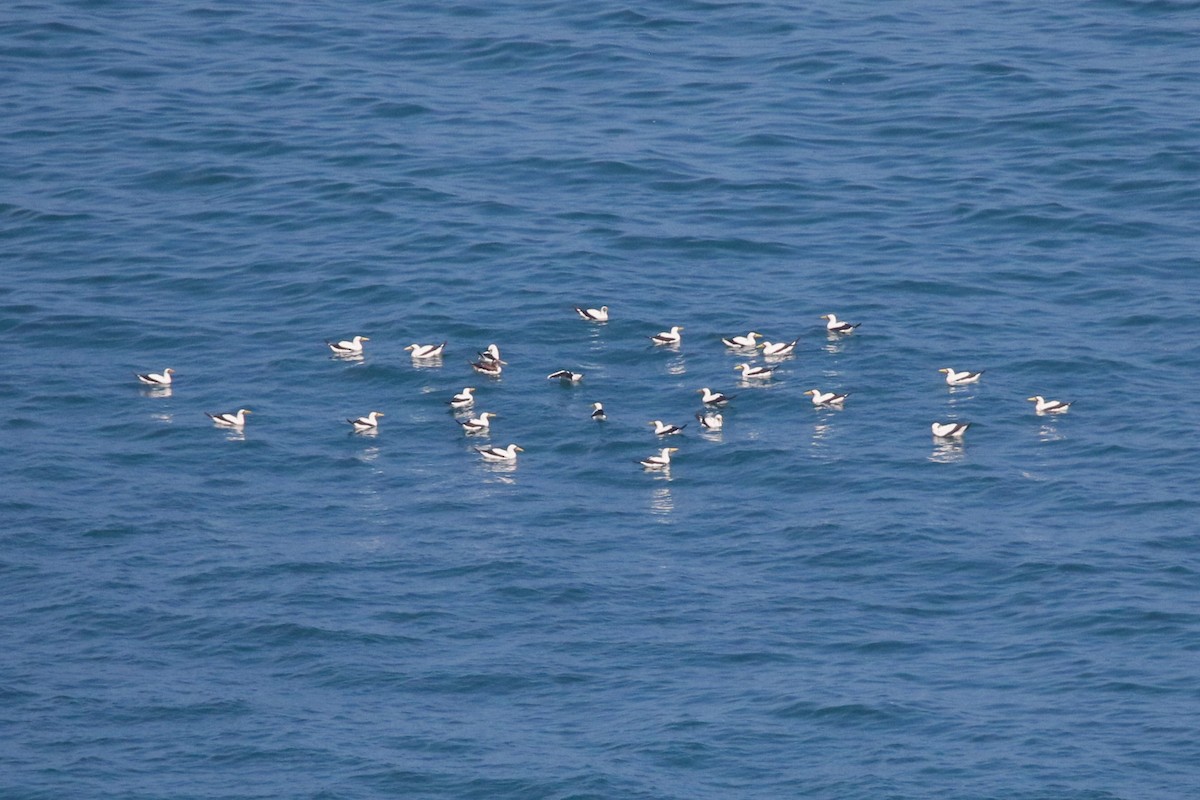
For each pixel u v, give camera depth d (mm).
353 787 51719
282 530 68000
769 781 51469
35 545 66375
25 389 79688
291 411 77938
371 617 61406
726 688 56562
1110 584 61656
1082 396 77188
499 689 57000
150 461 73438
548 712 55656
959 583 62656
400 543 66812
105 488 71062
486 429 75875
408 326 84625
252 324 85875
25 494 70188
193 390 79750
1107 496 68375
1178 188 97500
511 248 92438
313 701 56469
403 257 91812
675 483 71438
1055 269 89562
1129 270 89062
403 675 57906
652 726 54406
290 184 100500
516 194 99125
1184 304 85188
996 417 75688
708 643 59406
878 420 75812
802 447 73688
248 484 71688
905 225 94812
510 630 60562
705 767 52250
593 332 83875
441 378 80250
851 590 62562
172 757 53375
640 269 90312
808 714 54688
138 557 65750
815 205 97312
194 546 66625
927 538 65688
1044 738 52719
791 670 57469
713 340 83188
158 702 56312
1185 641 57719
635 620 61031
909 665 57469
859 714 54438
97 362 82500
